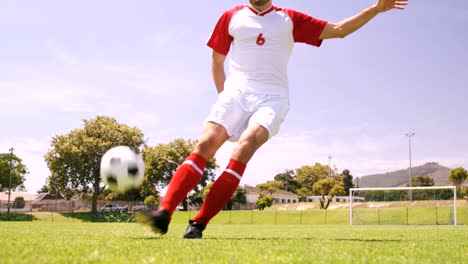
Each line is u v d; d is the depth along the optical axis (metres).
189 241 4.49
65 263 2.62
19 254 3.01
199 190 76.62
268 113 5.18
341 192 74.88
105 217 63.75
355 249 3.89
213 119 5.19
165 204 4.66
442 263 2.95
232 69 5.61
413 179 125.88
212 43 5.87
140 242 4.23
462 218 40.81
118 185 4.43
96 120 67.50
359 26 5.55
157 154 77.38
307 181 128.75
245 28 5.51
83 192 67.94
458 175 74.00
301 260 2.91
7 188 80.56
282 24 5.51
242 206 91.38
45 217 62.81
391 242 5.20
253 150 5.10
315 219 49.78
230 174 5.07
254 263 2.75
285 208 83.19
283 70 5.55
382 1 5.38
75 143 65.00
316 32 5.62
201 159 4.98
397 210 44.47
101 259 2.83
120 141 66.69
